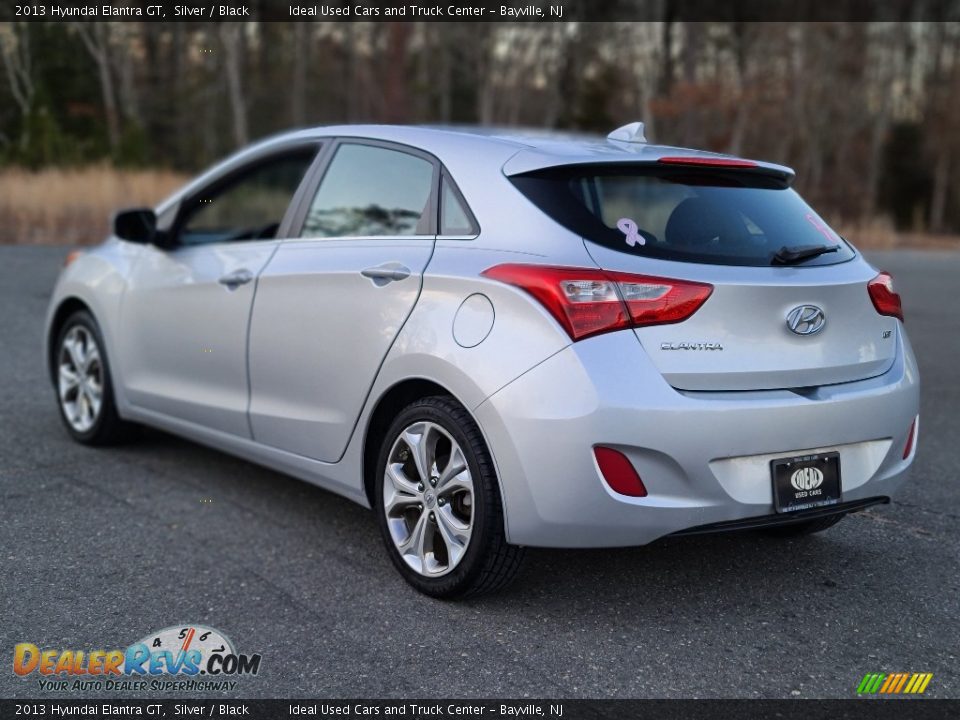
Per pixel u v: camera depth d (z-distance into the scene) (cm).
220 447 417
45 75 3162
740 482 289
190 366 419
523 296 287
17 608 302
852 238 2645
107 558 344
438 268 315
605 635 297
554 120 4706
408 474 330
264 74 4666
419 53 4909
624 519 281
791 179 348
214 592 319
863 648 294
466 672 272
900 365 327
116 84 3747
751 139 4441
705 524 288
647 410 275
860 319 315
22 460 454
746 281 289
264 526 382
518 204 308
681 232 302
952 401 638
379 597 319
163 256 441
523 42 4612
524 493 285
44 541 356
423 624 300
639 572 347
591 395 274
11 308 839
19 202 1662
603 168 314
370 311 331
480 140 339
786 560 362
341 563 347
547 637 295
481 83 4681
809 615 315
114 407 470
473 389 291
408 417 320
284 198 1955
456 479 305
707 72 4384
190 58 4028
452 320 303
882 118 4959
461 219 321
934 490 449
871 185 4950
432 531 320
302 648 283
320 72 4912
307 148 398
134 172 2048
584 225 297
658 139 3994
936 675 278
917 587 340
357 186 366
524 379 282
